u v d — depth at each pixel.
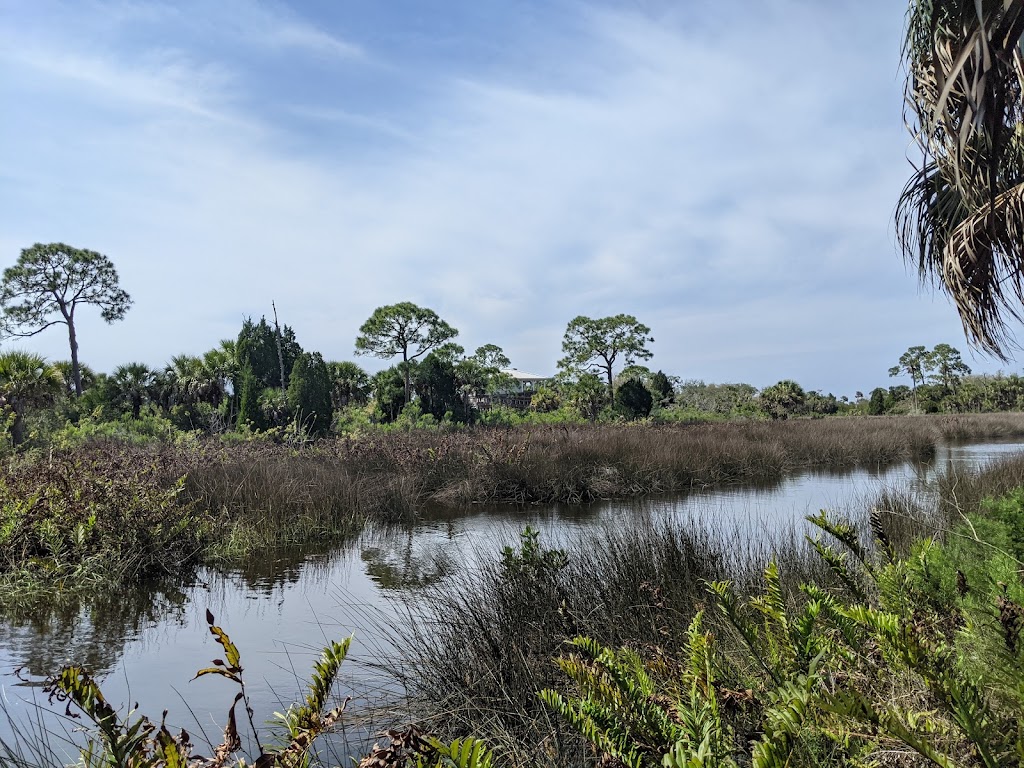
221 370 33.62
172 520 8.53
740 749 1.96
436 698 3.98
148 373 34.53
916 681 1.95
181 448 16.50
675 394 60.84
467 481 14.13
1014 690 1.73
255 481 11.51
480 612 4.78
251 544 9.41
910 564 2.60
